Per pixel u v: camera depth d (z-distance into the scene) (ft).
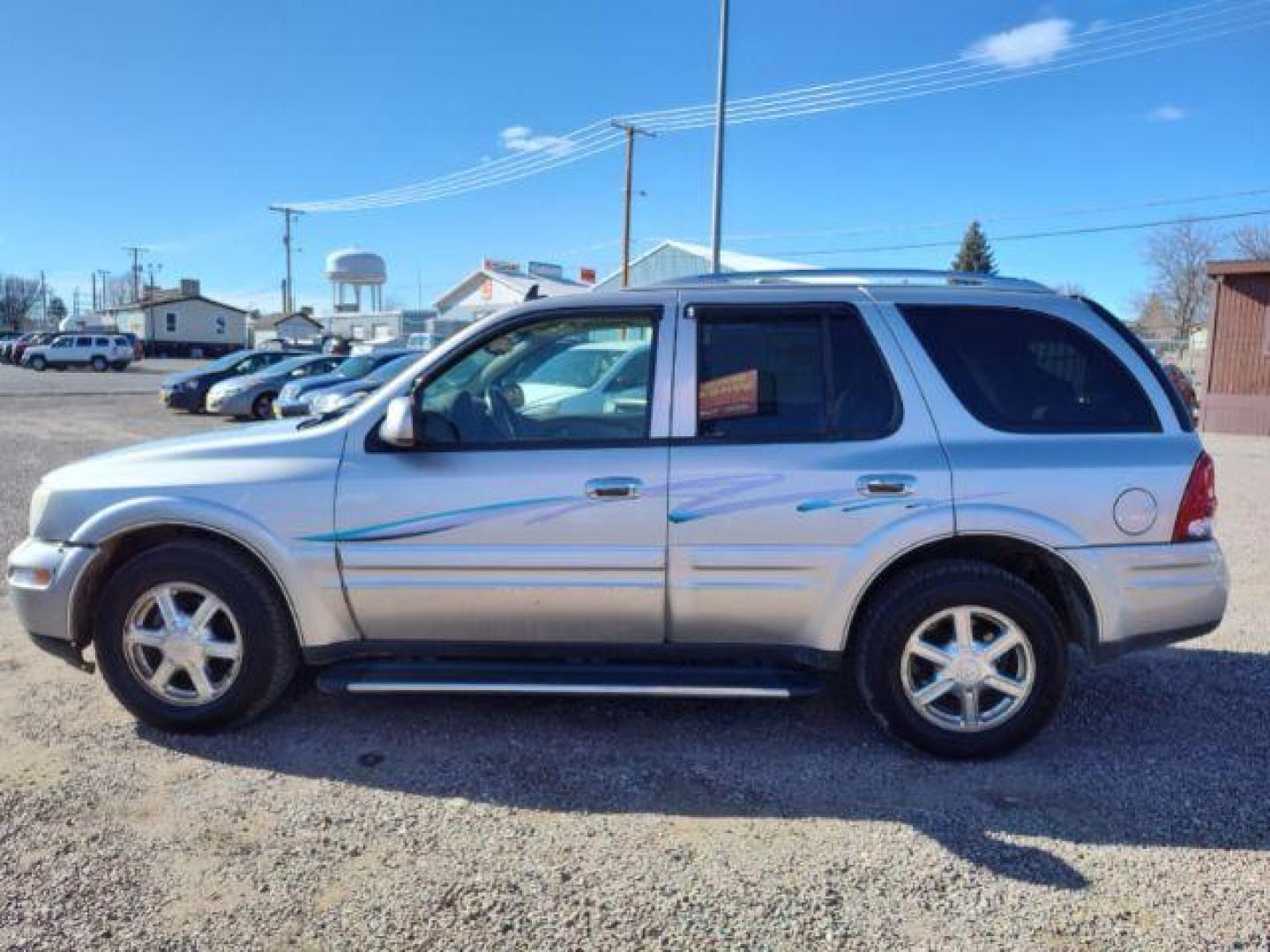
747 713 14.44
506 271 179.83
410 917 9.48
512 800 11.79
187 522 13.05
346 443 13.20
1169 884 10.11
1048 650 12.67
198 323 264.11
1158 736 13.80
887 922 9.46
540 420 13.38
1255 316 64.18
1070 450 12.76
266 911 9.55
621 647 13.23
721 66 73.67
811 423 12.98
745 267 116.06
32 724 13.80
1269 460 48.14
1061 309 13.33
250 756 12.87
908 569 12.89
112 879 10.04
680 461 12.78
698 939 9.18
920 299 13.41
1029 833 11.13
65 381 121.08
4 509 30.45
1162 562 12.71
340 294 235.61
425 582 12.92
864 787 12.20
